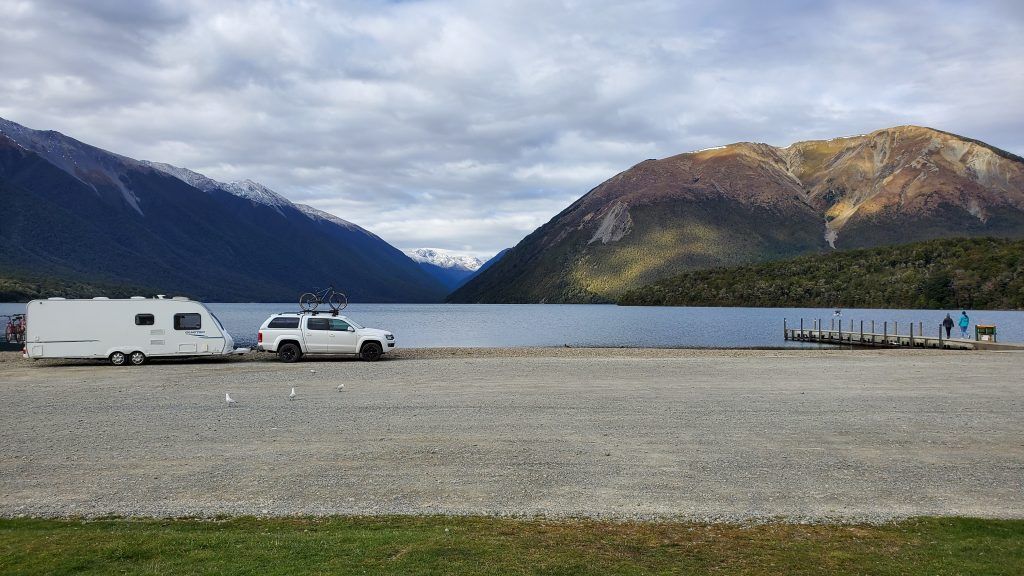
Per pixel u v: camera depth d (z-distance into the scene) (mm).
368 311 190250
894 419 15930
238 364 28891
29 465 11609
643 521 8844
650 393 20125
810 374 25344
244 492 10117
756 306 171875
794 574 7004
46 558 7266
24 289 166250
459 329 85062
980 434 14234
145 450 12695
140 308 28734
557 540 7984
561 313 156500
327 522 8758
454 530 8352
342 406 17625
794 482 10734
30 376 24484
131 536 8047
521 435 14078
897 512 9297
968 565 7281
